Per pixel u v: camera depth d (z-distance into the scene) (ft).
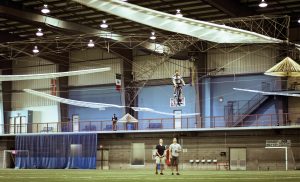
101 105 157.99
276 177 78.48
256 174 97.40
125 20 161.48
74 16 160.35
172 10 150.92
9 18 147.13
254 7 148.25
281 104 162.81
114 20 162.61
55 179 73.00
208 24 59.77
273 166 156.46
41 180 69.41
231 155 162.20
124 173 107.96
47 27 157.58
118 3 52.08
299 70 89.92
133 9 53.83
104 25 144.25
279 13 152.97
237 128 156.25
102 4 52.16
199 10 150.92
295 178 73.46
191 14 155.02
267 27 149.07
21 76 75.87
